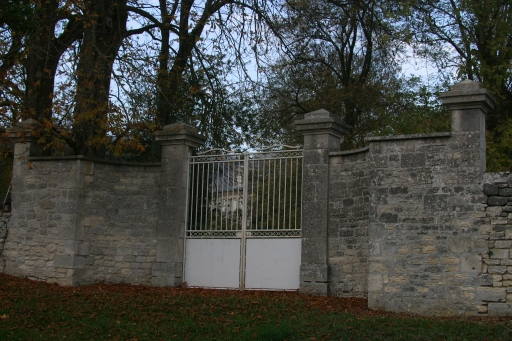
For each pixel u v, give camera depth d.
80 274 12.25
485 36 17.33
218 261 11.82
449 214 9.34
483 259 9.01
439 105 17.89
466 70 16.94
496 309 8.81
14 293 10.80
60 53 15.09
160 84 14.41
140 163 12.69
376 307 9.63
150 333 8.28
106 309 9.59
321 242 10.85
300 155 11.44
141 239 12.52
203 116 16.20
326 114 11.11
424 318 8.72
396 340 7.51
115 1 15.17
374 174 9.98
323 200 10.95
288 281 11.16
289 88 21.36
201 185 12.32
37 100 14.57
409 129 16.72
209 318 8.98
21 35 13.04
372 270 9.76
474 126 9.34
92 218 12.55
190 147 12.57
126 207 12.69
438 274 9.29
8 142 13.64
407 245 9.57
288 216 11.54
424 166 9.64
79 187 12.41
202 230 12.05
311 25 19.94
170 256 12.08
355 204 10.68
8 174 22.28
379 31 18.84
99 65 13.52
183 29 15.73
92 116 12.34
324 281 10.69
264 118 20.41
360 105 20.98
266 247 11.46
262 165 11.77
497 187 9.09
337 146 11.45
